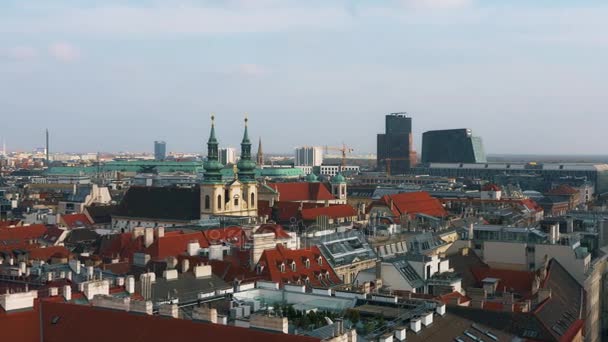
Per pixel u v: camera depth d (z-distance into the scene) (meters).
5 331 94.38
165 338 87.19
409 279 157.38
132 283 120.88
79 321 95.50
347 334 82.75
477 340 104.25
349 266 186.25
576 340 135.62
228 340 83.25
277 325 84.62
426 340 96.44
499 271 169.75
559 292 157.62
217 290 126.44
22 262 165.50
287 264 167.38
